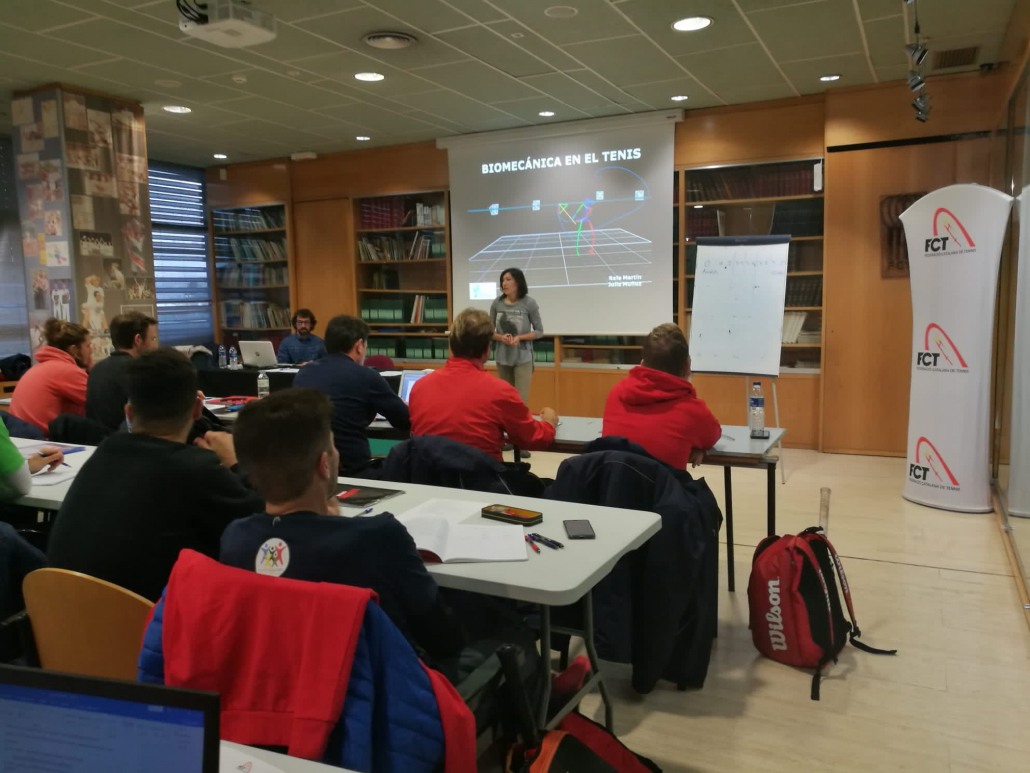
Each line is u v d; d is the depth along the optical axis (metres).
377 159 7.55
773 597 2.68
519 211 6.98
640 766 1.76
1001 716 2.32
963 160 5.34
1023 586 3.28
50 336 3.94
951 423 4.36
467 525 1.83
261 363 5.97
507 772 1.52
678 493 2.27
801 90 5.68
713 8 3.96
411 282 7.87
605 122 6.48
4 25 4.05
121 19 3.98
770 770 2.08
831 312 5.88
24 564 1.83
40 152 5.29
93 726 0.71
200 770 0.68
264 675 1.03
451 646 1.52
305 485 1.31
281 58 4.69
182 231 8.30
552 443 3.23
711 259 5.68
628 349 6.85
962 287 4.23
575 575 1.54
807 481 5.15
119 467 1.65
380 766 1.07
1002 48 4.68
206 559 1.10
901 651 2.75
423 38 4.37
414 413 2.94
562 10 3.95
